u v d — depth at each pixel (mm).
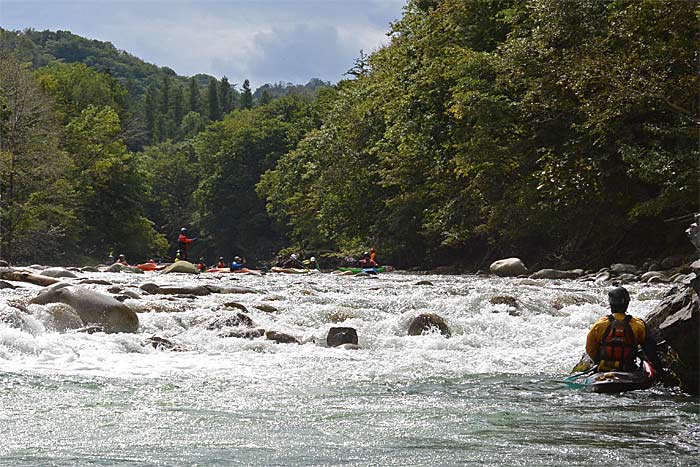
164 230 134000
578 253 35562
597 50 29422
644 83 27703
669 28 28469
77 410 7047
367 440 6184
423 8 49656
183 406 7305
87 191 75312
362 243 56250
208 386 8281
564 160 31656
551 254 37531
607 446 6039
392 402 7691
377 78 53312
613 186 32500
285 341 11375
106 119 79188
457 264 45594
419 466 5492
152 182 132375
